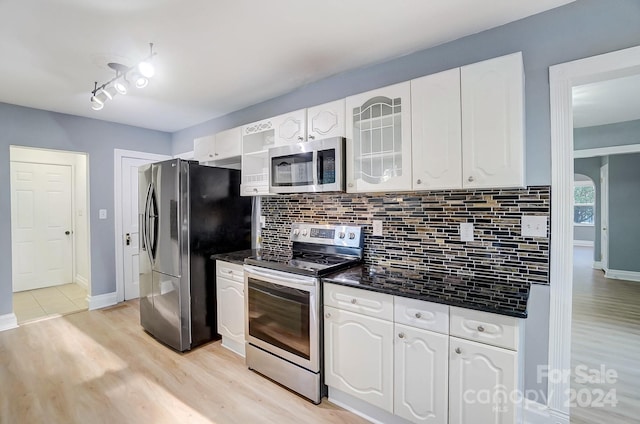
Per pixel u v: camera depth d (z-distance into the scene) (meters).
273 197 3.16
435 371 1.57
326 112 2.28
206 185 2.88
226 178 3.04
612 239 5.54
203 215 2.85
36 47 2.04
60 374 2.37
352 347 1.87
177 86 2.77
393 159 1.99
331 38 1.99
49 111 3.45
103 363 2.54
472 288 1.72
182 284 2.70
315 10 1.69
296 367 2.12
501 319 1.38
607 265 5.59
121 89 2.37
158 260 2.88
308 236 2.75
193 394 2.13
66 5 1.60
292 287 2.11
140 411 1.96
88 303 3.81
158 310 2.90
